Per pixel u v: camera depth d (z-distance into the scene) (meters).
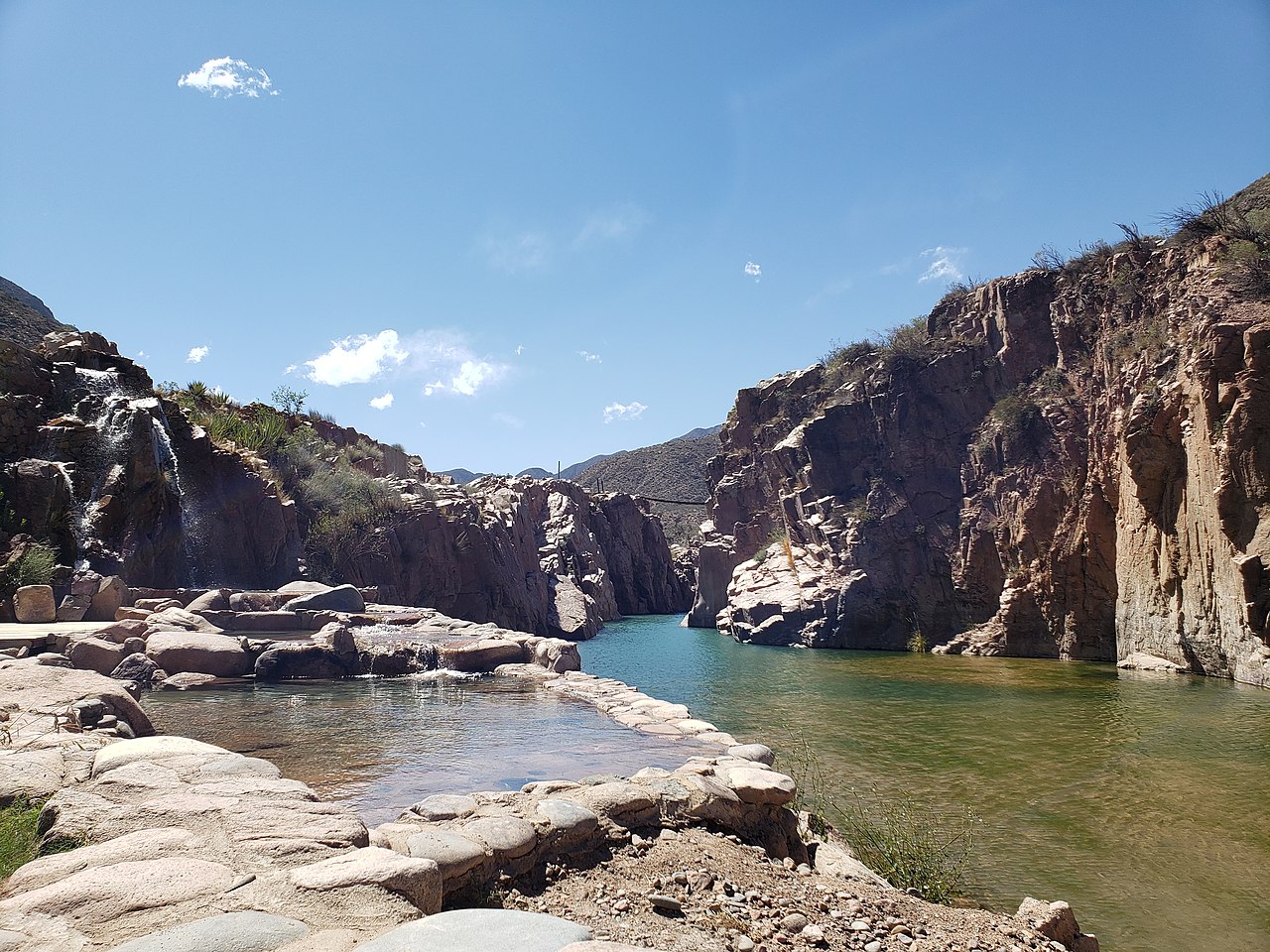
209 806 4.24
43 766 5.19
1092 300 27.48
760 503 40.94
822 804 9.09
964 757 11.44
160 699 10.56
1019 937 5.13
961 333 32.31
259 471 23.72
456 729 8.92
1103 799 9.35
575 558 48.22
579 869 4.53
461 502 33.78
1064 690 17.83
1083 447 26.36
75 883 3.26
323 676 12.70
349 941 2.87
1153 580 21.83
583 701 10.83
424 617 18.00
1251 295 19.73
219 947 2.74
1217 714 14.54
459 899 3.88
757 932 4.21
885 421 32.88
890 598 30.42
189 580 19.92
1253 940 6.07
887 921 4.83
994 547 28.45
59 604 14.09
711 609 42.09
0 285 45.31
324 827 3.99
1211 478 19.03
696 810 5.54
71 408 18.86
